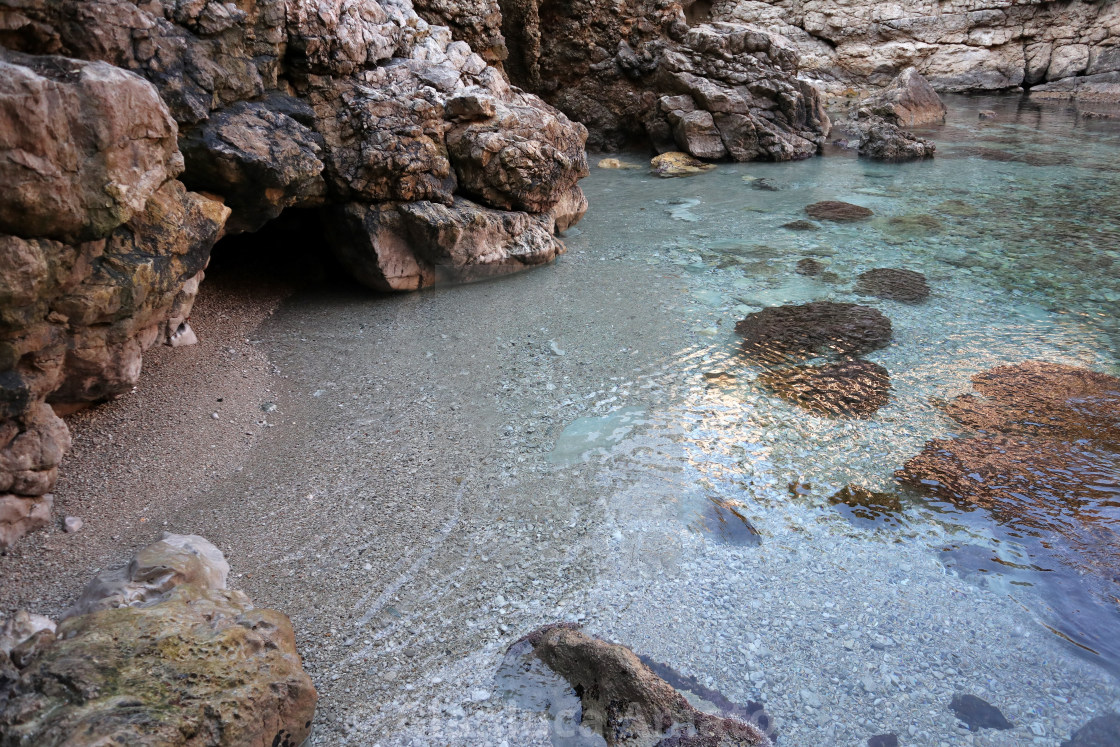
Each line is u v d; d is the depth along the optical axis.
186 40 5.01
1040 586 3.81
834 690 3.25
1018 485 4.55
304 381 5.62
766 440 5.02
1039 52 20.62
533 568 3.91
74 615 3.09
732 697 3.20
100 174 3.53
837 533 4.20
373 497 4.38
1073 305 7.05
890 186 11.51
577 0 13.27
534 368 5.88
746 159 13.52
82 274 3.78
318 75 6.33
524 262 7.81
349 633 3.49
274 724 2.80
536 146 7.73
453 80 7.45
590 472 4.67
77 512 4.00
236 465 4.59
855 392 5.59
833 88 21.19
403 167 6.72
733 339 6.39
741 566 3.96
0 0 3.54
